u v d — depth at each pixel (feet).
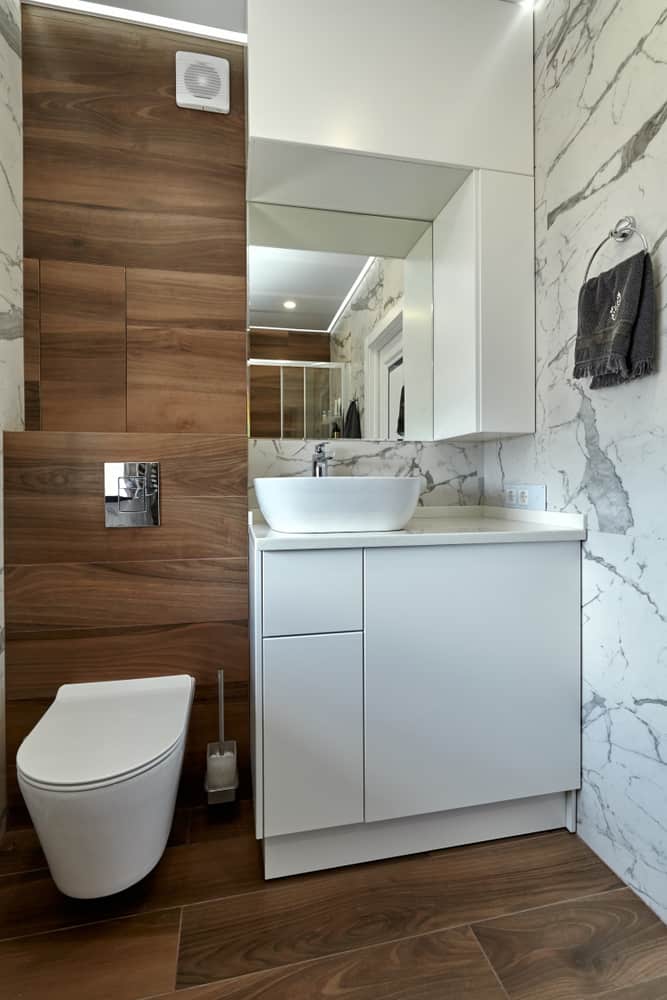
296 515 4.17
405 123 4.75
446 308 5.70
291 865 4.00
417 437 6.20
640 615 3.81
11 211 4.78
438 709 4.14
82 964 3.27
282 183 5.24
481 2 4.96
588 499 4.40
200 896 3.81
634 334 3.64
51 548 4.82
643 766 3.79
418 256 6.08
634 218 3.78
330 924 3.57
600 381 4.14
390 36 4.72
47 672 4.84
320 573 3.87
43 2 5.07
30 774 3.12
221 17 5.28
